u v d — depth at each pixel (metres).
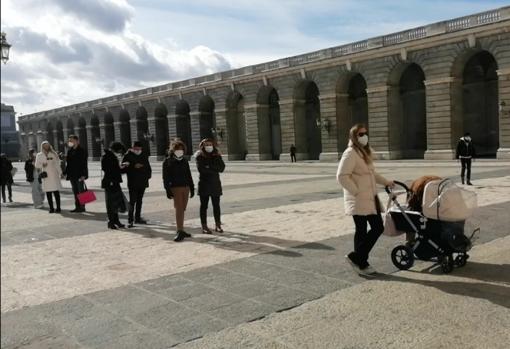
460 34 38.78
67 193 22.38
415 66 46.59
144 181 11.95
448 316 5.06
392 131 45.62
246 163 53.38
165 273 7.16
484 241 8.38
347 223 10.67
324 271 6.94
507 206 11.84
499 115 37.72
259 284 6.43
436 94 41.19
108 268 7.58
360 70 46.72
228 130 62.66
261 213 12.91
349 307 5.43
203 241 9.50
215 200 10.39
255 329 4.90
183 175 9.74
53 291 6.41
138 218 12.19
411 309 5.30
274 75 55.06
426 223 6.70
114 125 82.25
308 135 57.25
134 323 5.18
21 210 16.22
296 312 5.34
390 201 7.31
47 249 9.24
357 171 6.65
